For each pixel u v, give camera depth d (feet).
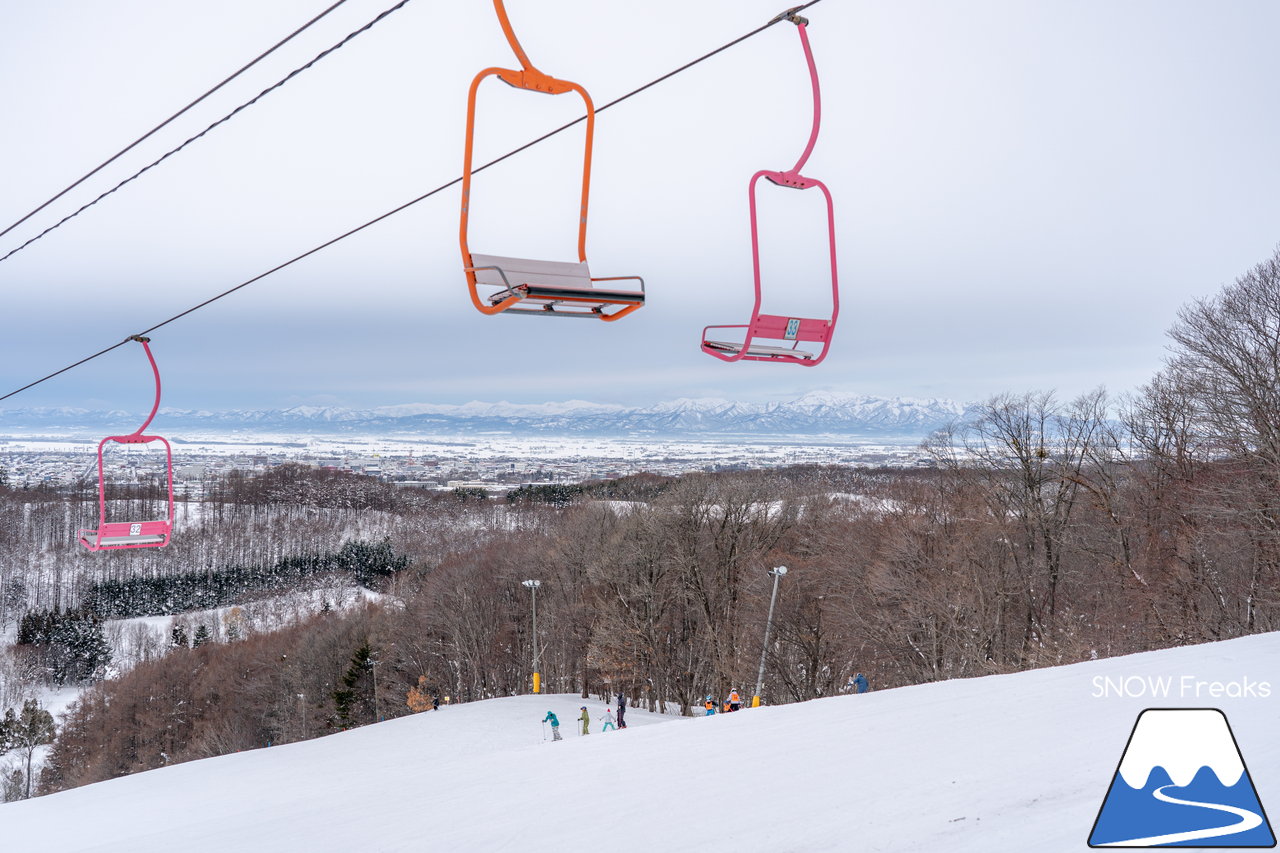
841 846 24.48
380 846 33.81
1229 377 107.76
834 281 22.94
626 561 157.07
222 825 47.16
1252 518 101.09
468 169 21.40
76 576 437.58
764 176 21.93
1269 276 105.50
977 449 139.74
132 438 56.29
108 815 76.18
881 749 36.94
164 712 246.27
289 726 212.43
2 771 237.45
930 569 123.75
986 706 42.70
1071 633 109.70
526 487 561.02
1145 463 123.85
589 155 23.30
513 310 22.53
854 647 134.21
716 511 160.45
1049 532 126.93
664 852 26.86
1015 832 23.15
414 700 193.57
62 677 337.93
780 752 40.11
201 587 426.10
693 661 156.15
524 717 119.34
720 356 23.20
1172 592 111.86
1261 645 48.52
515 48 21.77
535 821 33.78
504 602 204.85
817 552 150.92
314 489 654.12
